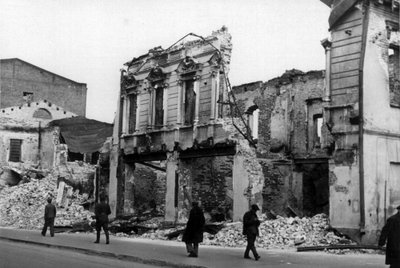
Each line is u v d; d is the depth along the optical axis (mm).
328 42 24391
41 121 56094
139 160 36219
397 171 23703
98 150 50625
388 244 12078
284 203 35344
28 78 68125
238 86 42250
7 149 54469
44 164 54719
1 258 16031
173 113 33500
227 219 33250
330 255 19016
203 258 17141
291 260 16969
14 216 39375
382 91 23531
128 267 14852
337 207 23031
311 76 36781
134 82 37312
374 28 23422
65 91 70000
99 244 22016
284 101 38188
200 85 31828
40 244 21812
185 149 32281
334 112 23734
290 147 37188
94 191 41125
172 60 34031
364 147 22531
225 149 29969
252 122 41719
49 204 26312
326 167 35719
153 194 39406
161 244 23453
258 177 29031
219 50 30766
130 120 38094
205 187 34844
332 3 24516
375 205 22500
